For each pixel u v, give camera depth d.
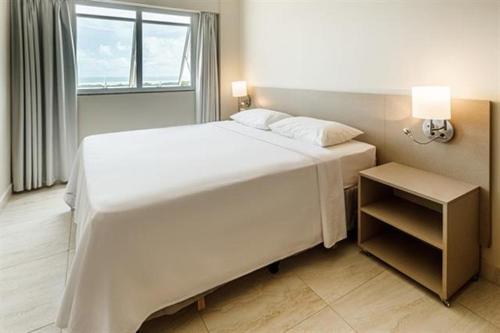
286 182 1.97
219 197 1.70
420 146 2.28
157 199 1.53
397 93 2.42
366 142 2.69
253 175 1.86
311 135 2.58
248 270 1.83
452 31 2.03
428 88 1.95
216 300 1.81
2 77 2.99
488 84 1.88
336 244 2.38
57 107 3.52
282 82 3.66
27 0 3.19
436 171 2.19
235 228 1.76
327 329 1.60
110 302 1.36
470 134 1.97
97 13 3.72
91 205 1.46
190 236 1.61
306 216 2.07
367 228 2.29
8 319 1.65
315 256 2.25
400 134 2.41
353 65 2.76
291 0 3.39
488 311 1.71
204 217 1.65
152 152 2.36
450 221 1.72
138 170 1.93
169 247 1.54
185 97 4.41
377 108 2.57
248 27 4.21
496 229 1.92
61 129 3.54
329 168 2.16
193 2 4.05
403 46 2.34
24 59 3.23
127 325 1.40
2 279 1.96
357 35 2.69
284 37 3.55
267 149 2.41
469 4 1.93
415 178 2.09
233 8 4.35
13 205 3.06
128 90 4.01
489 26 1.85
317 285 1.94
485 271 1.98
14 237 2.46
